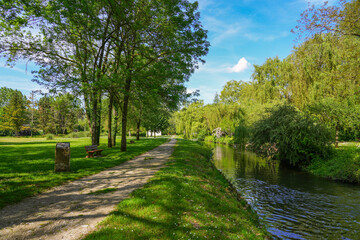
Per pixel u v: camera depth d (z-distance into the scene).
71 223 4.45
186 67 16.16
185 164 12.70
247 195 12.06
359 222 8.48
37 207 5.45
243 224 5.80
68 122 75.06
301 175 17.45
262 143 24.02
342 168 15.80
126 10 12.99
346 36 15.37
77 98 14.87
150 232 4.09
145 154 17.75
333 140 19.80
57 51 16.11
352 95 17.97
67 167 9.78
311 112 24.16
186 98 17.11
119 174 9.77
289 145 21.09
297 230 7.77
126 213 4.93
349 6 13.90
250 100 41.34
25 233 3.96
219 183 11.12
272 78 39.69
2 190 6.41
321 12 14.71
